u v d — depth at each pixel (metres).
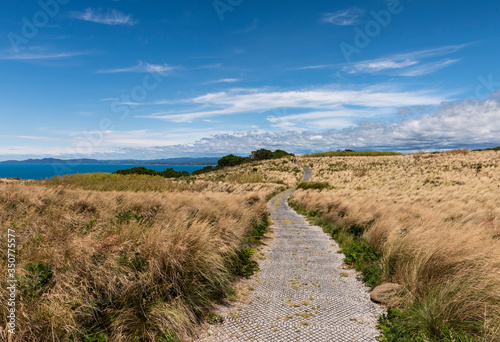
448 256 3.45
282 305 3.27
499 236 5.11
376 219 7.12
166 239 3.50
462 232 4.38
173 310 2.67
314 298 3.49
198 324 2.77
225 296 3.49
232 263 4.35
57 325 2.12
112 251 3.19
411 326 2.58
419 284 3.23
